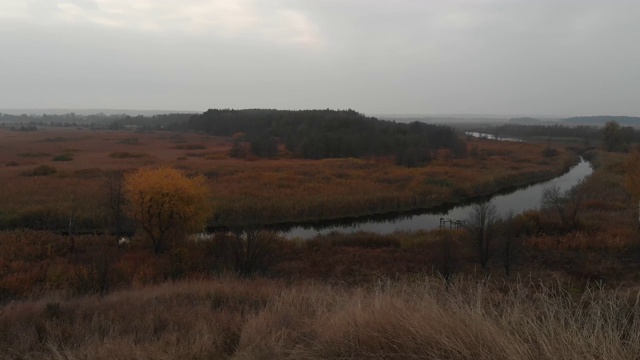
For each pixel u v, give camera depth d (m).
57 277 16.02
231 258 17.62
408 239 23.53
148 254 20.88
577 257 19.20
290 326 4.57
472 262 18.45
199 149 77.94
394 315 3.66
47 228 26.39
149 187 21.42
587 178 43.09
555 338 3.04
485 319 3.46
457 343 3.07
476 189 40.41
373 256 20.55
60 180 38.03
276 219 30.67
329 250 21.88
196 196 22.52
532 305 3.88
